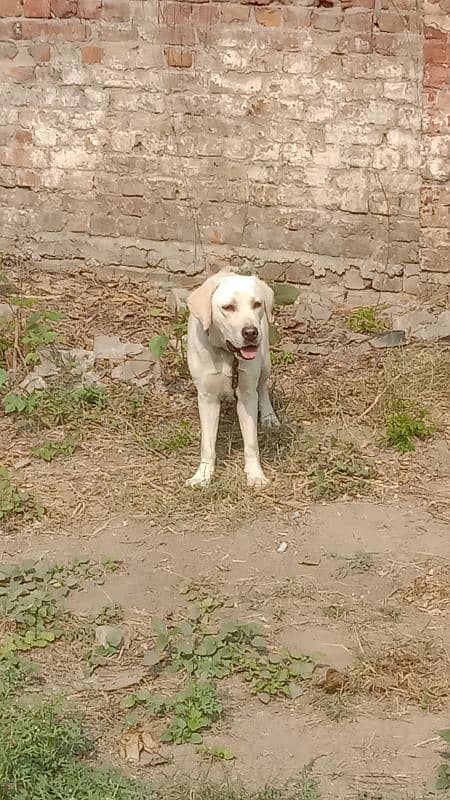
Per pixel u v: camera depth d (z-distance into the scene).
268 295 5.15
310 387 6.00
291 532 5.03
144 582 4.73
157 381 5.97
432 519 5.12
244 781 3.96
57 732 4.02
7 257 7.19
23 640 4.43
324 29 6.67
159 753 4.04
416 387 6.00
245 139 6.86
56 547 4.92
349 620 4.57
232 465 5.39
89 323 6.56
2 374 5.65
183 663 4.33
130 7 6.85
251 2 6.71
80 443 5.55
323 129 6.77
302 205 6.87
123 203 7.07
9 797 3.87
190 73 6.86
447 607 4.64
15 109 7.10
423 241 6.77
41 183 7.15
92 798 3.86
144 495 5.21
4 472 5.29
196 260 7.03
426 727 4.16
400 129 6.69
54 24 6.96
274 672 4.31
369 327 6.63
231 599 4.66
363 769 4.02
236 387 5.21
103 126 7.01
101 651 4.39
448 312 6.53
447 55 6.55
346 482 5.30
